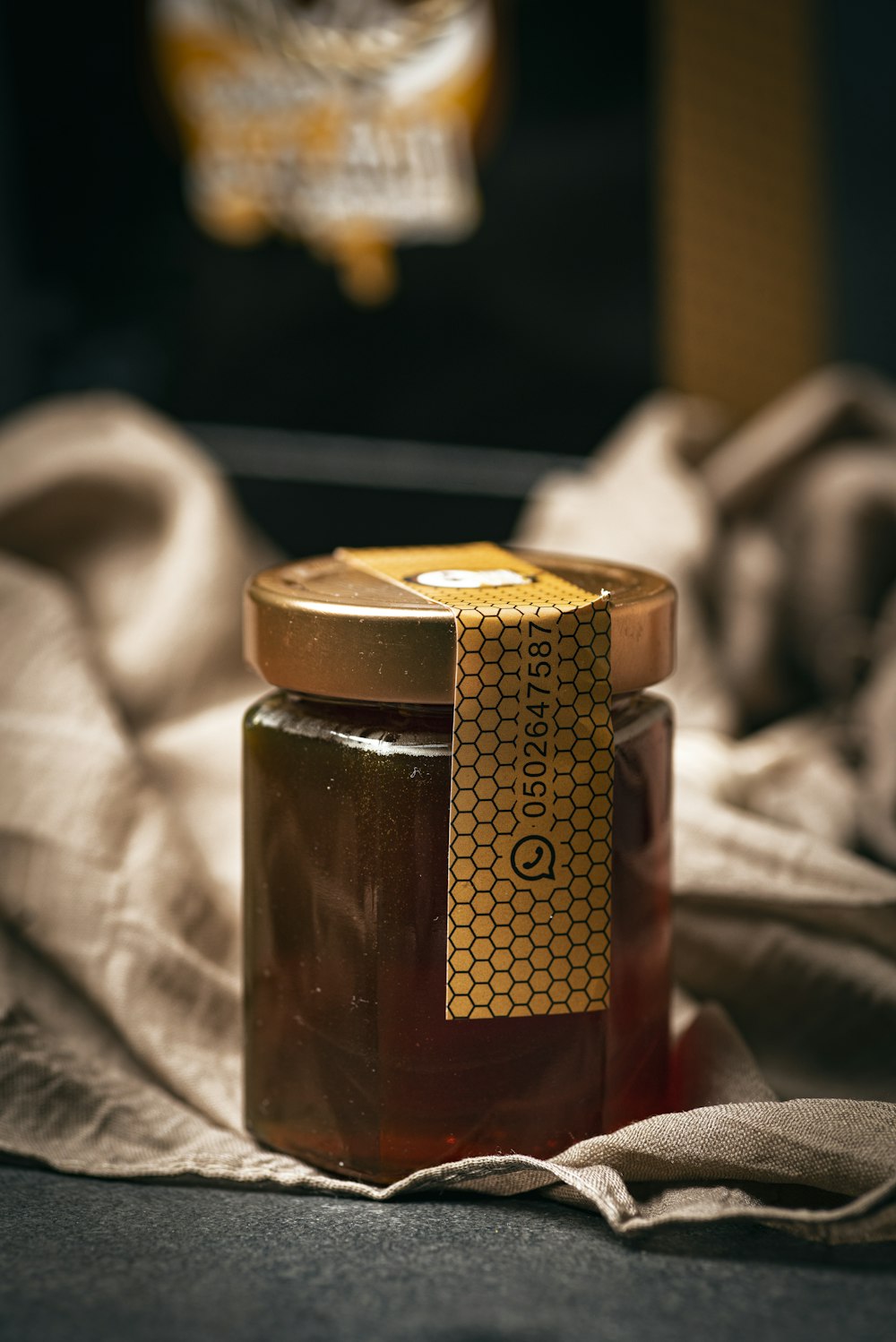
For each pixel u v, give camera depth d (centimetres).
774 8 84
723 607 73
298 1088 50
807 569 75
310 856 49
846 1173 47
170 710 63
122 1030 55
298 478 79
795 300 87
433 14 77
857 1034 55
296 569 53
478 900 48
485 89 79
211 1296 45
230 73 76
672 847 52
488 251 80
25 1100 52
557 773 48
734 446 79
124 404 73
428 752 48
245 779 51
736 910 56
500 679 47
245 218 77
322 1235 47
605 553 69
